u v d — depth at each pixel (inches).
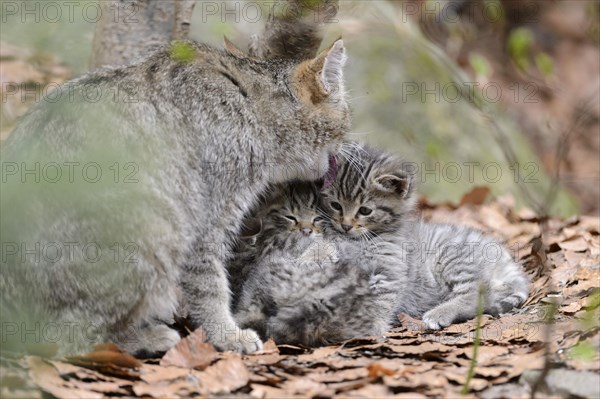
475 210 684.7
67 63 707.4
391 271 471.8
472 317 467.5
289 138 467.2
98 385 346.9
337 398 343.9
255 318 433.4
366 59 789.9
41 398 340.2
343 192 493.7
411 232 512.4
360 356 394.6
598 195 956.0
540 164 864.9
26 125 419.2
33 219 386.0
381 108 776.3
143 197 404.8
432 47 834.2
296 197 484.4
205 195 434.3
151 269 404.5
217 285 432.1
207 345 389.4
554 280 493.0
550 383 348.2
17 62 698.8
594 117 1047.6
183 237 420.2
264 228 474.0
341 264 441.1
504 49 1056.8
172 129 429.1
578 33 1136.2
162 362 380.5
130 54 543.2
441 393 349.1
